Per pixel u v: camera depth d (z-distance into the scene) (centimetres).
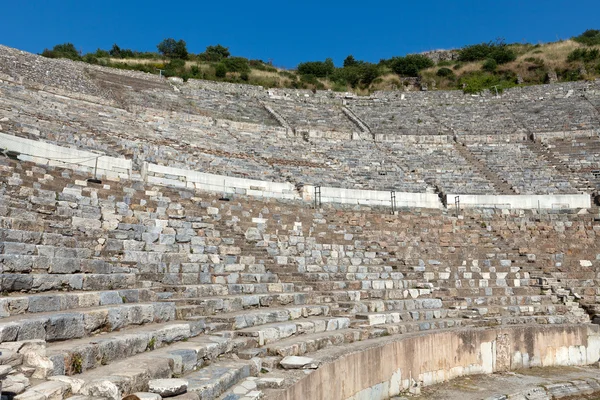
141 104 3597
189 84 4622
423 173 3091
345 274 1664
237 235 1738
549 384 1234
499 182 2956
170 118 3266
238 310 1144
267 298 1252
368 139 3744
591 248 2158
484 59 6519
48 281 870
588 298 1795
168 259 1324
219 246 1548
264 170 2650
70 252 1063
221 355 823
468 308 1611
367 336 1170
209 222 1748
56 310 766
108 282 1012
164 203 1712
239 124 3525
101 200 1503
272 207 2075
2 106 2117
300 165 2923
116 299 923
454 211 2578
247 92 4712
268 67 6575
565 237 2291
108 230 1327
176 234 1509
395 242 2105
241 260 1532
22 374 518
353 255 1920
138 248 1332
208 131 3189
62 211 1318
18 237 993
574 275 1947
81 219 1312
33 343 575
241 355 844
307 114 4403
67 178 1570
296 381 746
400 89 5966
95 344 634
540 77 5675
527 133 3703
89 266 1034
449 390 1162
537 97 4669
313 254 1822
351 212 2273
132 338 704
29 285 836
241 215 1923
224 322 980
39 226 1130
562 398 1205
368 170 3061
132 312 822
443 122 4297
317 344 994
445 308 1596
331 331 1146
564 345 1481
